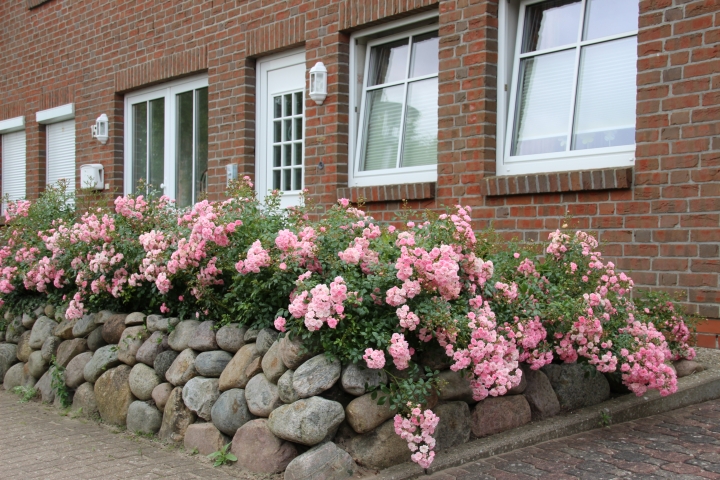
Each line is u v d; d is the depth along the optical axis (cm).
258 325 419
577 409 439
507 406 408
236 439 391
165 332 473
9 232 663
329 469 349
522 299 422
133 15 1017
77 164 1127
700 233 496
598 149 570
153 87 1013
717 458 364
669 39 513
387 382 371
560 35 611
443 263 367
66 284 593
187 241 462
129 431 464
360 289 387
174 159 991
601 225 547
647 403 448
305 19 788
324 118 769
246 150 863
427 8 682
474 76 635
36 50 1206
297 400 364
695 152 499
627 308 460
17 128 1259
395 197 688
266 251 413
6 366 614
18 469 396
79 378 520
